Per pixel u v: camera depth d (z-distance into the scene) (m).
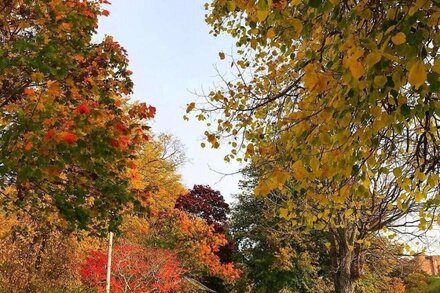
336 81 2.83
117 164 6.29
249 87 5.97
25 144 4.59
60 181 5.94
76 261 11.34
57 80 5.95
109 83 7.04
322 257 20.16
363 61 2.47
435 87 2.24
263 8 2.70
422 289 24.12
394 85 2.48
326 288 19.34
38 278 10.20
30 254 10.06
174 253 16.62
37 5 6.00
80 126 4.87
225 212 28.45
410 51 2.27
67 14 6.29
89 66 6.74
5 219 8.92
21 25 6.10
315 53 3.16
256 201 22.27
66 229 7.30
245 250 22.47
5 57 5.38
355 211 6.82
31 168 4.64
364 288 15.17
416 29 2.32
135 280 14.26
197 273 20.11
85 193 5.82
